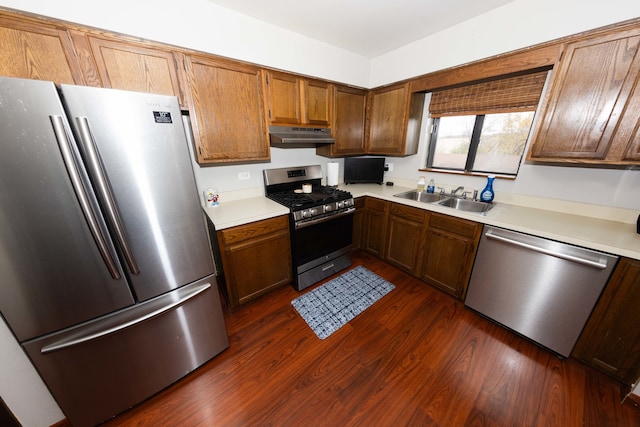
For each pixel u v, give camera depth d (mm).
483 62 1895
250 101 1922
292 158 2674
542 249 1469
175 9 1493
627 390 1317
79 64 1254
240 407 1296
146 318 1186
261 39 1890
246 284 1979
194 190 1271
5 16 1062
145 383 1306
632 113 1274
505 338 1713
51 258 939
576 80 1437
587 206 1732
